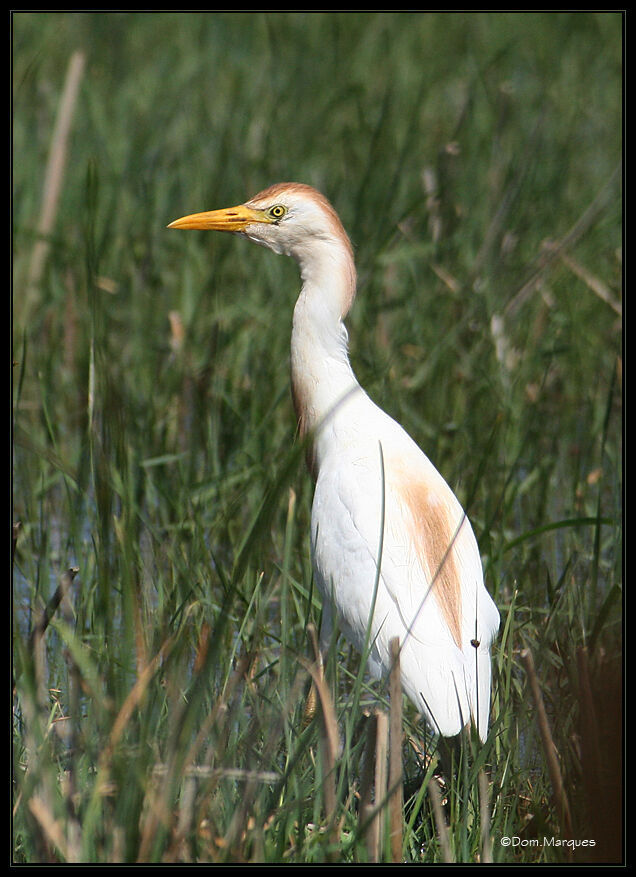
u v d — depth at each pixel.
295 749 6.34
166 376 12.80
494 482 11.08
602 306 14.45
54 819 5.36
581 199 16.69
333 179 16.09
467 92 18.48
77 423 12.66
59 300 13.75
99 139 16.34
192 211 15.40
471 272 13.70
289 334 13.06
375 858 5.43
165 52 19.97
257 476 10.40
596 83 20.58
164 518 10.53
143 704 5.62
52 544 10.41
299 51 18.88
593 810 5.89
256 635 6.72
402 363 12.87
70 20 20.36
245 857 5.54
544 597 9.52
